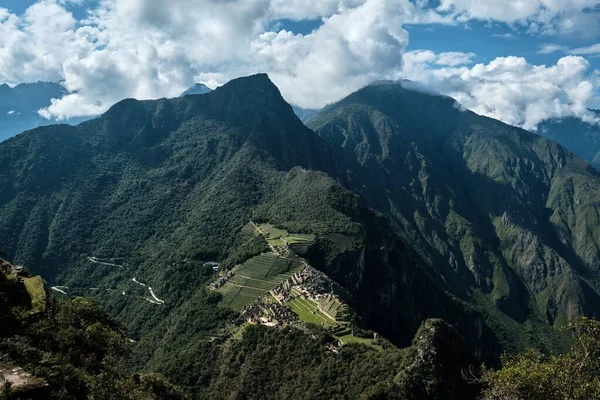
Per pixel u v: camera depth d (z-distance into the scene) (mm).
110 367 49031
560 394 36031
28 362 38750
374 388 78000
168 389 57156
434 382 81688
